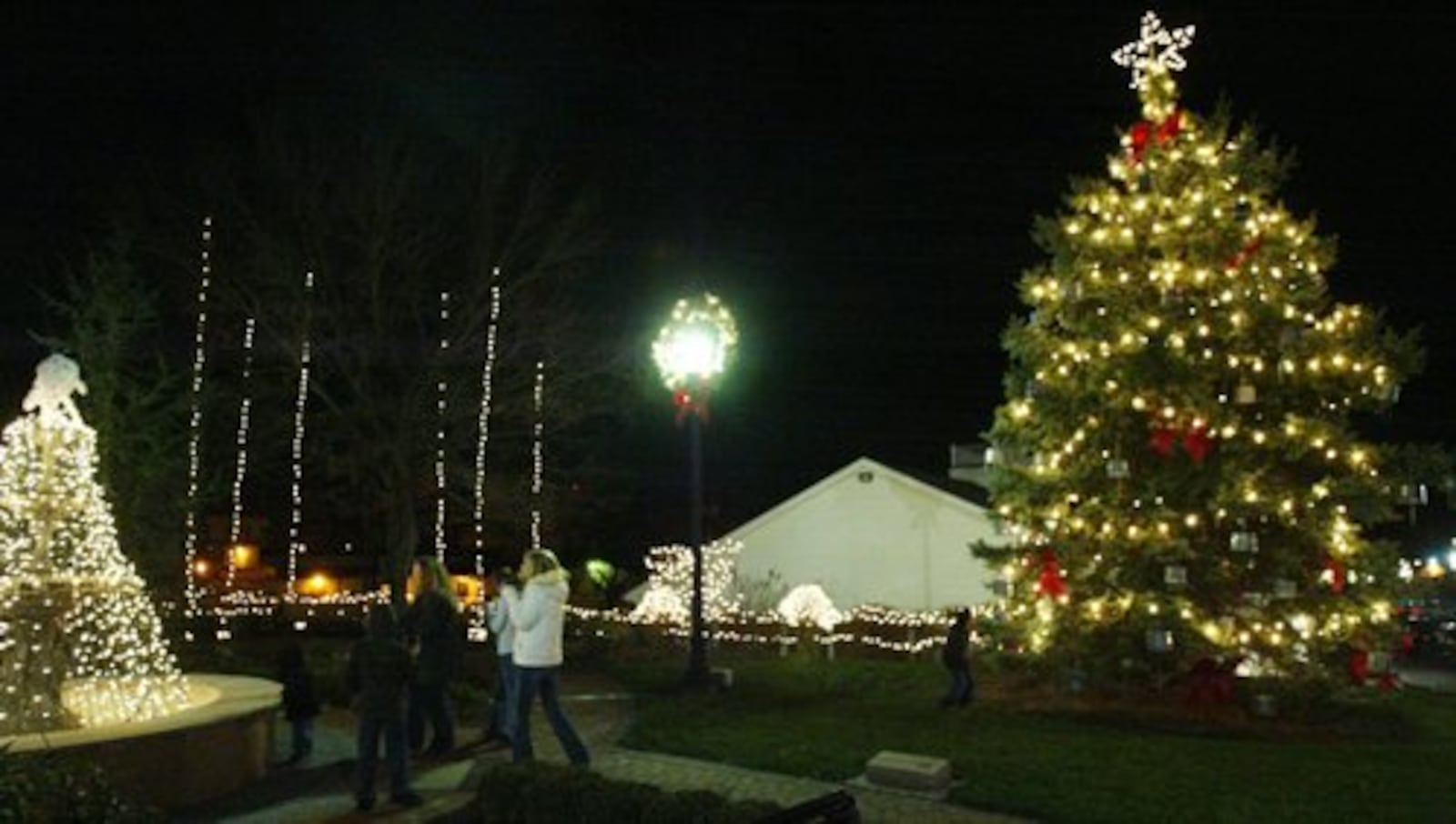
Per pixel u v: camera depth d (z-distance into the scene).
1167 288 16.39
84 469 11.80
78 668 11.25
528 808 9.44
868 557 28.84
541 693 11.17
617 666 21.06
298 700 12.39
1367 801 10.23
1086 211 17.75
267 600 29.91
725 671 17.59
